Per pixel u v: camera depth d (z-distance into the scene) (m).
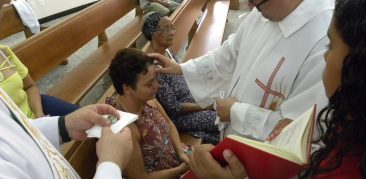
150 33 2.06
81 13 2.67
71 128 0.91
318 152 0.60
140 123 1.43
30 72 2.12
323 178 0.55
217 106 1.35
